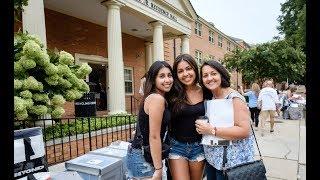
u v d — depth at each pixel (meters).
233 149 2.33
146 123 2.38
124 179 3.36
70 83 6.03
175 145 2.62
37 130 3.16
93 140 6.56
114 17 9.85
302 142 7.51
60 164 5.26
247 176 2.21
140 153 2.43
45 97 5.47
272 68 18.25
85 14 12.27
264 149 6.71
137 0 11.15
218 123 2.34
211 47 26.80
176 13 14.70
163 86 2.41
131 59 16.45
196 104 2.58
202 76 2.51
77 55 12.55
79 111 8.68
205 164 2.65
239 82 31.31
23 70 5.17
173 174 2.64
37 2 6.92
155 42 12.95
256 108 10.07
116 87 9.81
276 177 4.68
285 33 22.97
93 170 3.01
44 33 7.10
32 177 2.59
